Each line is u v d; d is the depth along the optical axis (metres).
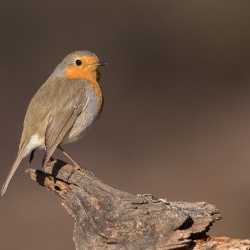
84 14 20.92
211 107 17.58
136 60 19.97
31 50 19.25
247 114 17.06
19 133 15.48
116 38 20.52
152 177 13.91
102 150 15.09
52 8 20.89
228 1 21.80
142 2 21.72
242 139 15.71
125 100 17.84
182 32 21.25
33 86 17.61
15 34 19.78
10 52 19.09
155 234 6.35
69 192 7.27
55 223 12.37
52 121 8.05
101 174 14.02
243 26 21.17
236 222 12.20
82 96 8.23
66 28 20.33
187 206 6.64
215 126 16.47
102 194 6.75
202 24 21.39
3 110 16.38
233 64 20.36
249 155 14.81
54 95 8.18
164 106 17.55
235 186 13.46
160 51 20.45
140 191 13.34
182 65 20.06
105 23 20.89
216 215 6.54
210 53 20.64
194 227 6.39
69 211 7.05
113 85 18.69
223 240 6.39
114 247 6.41
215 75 19.67
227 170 14.20
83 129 8.31
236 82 19.34
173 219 6.34
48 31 20.11
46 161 7.59
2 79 17.81
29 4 20.75
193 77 19.52
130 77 19.19
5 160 14.37
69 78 8.40
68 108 8.14
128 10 21.44
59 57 19.12
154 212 6.42
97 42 20.23
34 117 8.08
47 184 7.71
